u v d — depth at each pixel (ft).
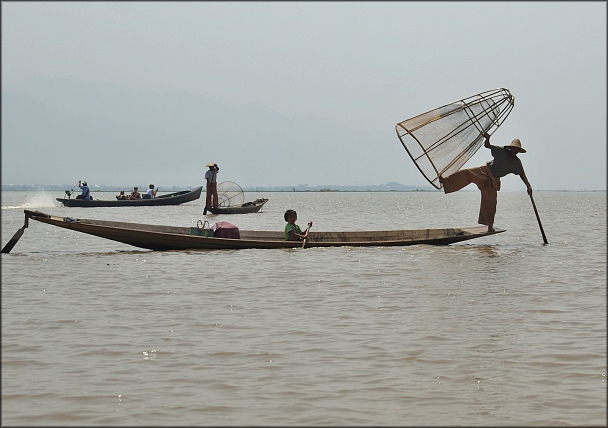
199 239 90.68
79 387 32.35
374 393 31.48
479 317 47.80
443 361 36.42
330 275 69.10
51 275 69.36
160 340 41.14
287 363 36.22
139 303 53.67
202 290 60.08
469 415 28.68
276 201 450.71
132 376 34.04
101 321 46.65
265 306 52.39
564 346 39.24
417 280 65.72
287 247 93.45
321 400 30.58
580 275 69.26
